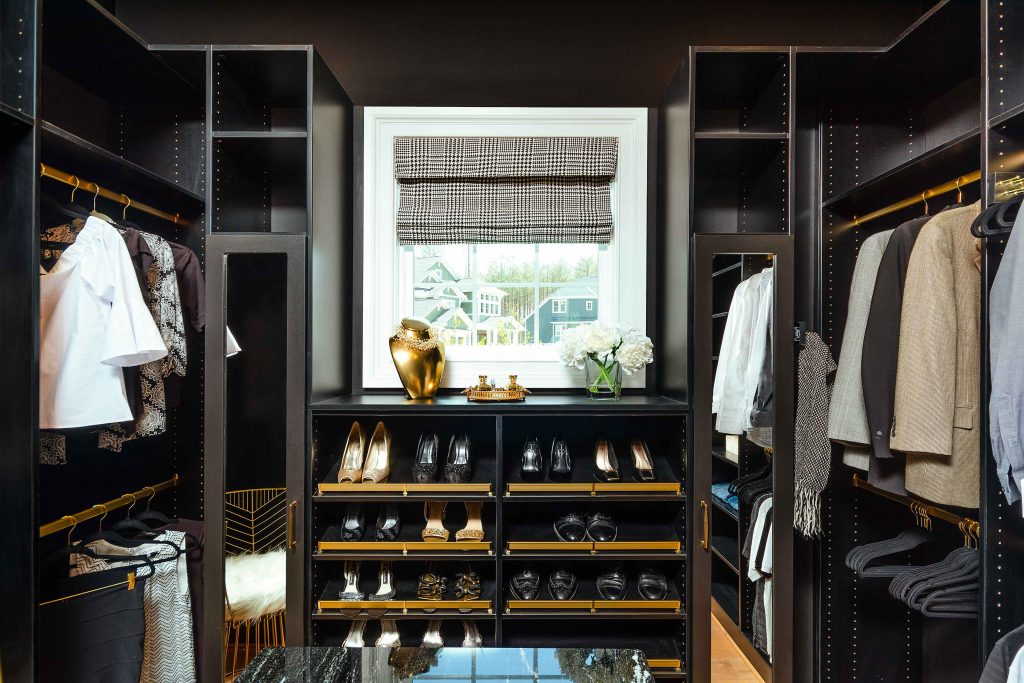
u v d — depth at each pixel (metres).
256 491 1.74
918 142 1.94
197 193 1.98
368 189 2.11
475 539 1.75
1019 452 1.06
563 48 2.17
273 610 1.73
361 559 1.71
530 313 2.16
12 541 1.22
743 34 2.16
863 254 1.68
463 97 2.18
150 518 1.77
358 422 2.02
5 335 1.24
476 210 2.12
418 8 2.17
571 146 2.11
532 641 1.86
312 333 1.72
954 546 1.71
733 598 1.74
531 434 2.07
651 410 1.72
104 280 1.42
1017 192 1.19
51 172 1.41
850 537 1.95
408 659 1.34
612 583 1.79
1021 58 1.19
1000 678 1.09
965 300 1.39
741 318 1.72
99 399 1.42
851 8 2.16
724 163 1.99
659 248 2.10
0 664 1.22
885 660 1.94
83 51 1.68
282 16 2.15
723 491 1.73
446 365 2.13
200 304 1.83
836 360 1.94
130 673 1.49
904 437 1.37
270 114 2.10
